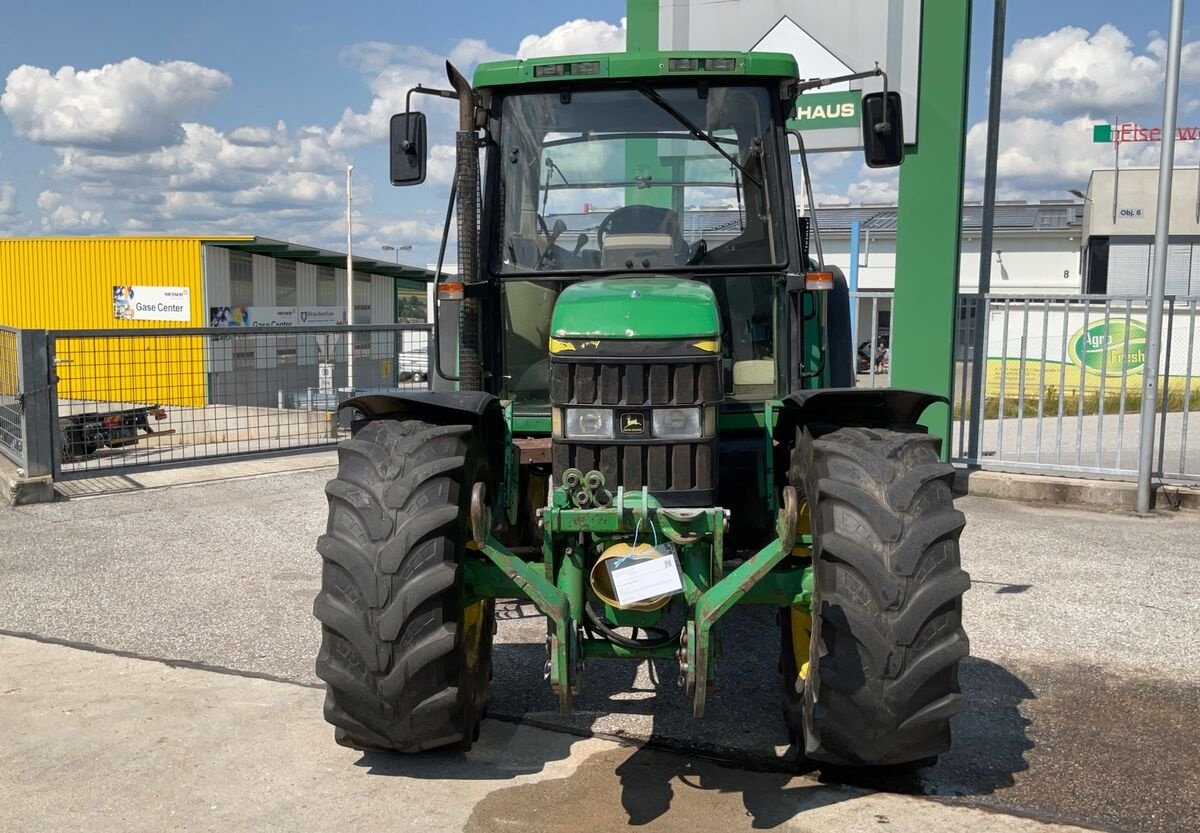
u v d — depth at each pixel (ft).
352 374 36.70
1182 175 100.32
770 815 10.83
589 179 14.20
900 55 28.60
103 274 99.45
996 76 29.40
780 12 29.84
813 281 13.37
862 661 10.15
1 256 101.71
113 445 35.50
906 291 29.30
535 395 14.24
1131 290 101.60
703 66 13.71
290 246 102.32
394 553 10.44
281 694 14.16
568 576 11.16
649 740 12.76
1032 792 11.39
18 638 16.55
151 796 11.22
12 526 24.41
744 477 13.15
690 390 11.12
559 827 10.59
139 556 21.76
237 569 20.74
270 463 32.27
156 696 14.07
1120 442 28.81
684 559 11.10
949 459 29.66
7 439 29.94
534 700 14.12
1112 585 19.79
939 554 10.23
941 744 10.57
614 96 14.16
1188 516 26.25
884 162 14.10
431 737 11.07
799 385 13.75
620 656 11.07
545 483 13.79
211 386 34.47
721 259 13.93
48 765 11.96
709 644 10.71
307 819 10.74
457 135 13.74
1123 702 14.07
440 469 10.80
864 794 11.31
